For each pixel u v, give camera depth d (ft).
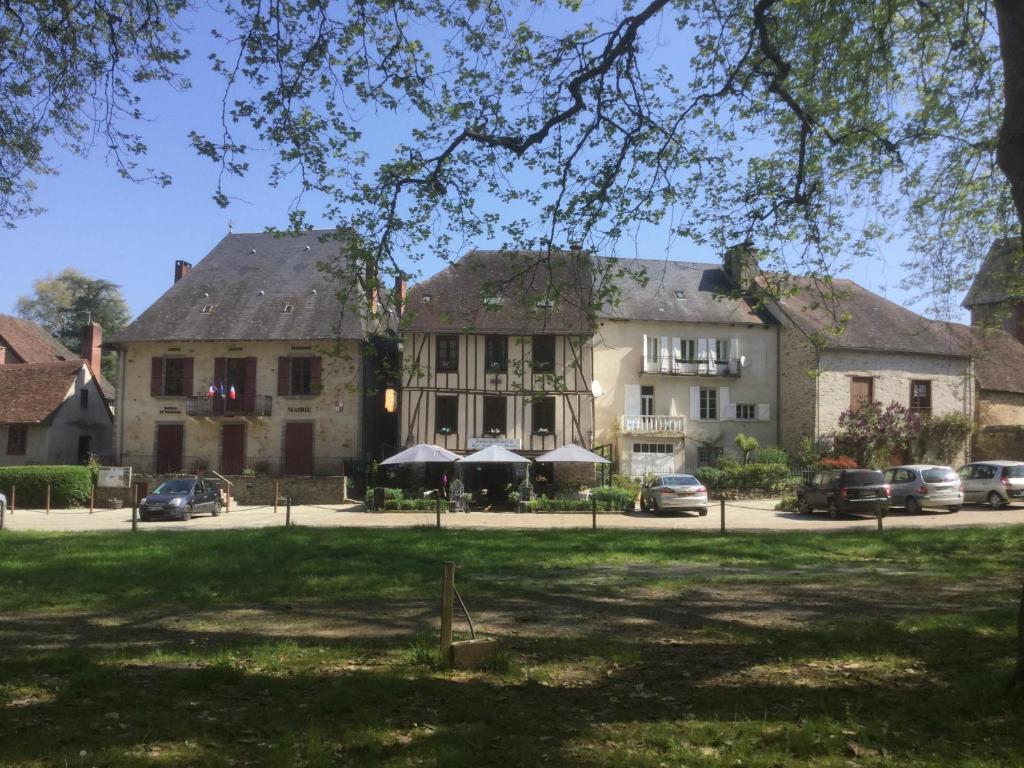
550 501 95.20
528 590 32.60
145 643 23.03
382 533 57.00
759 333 121.39
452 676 19.08
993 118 36.11
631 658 20.74
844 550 46.85
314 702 16.80
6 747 14.10
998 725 15.20
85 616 27.43
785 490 103.76
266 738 14.82
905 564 41.32
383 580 34.71
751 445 111.34
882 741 14.49
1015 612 25.91
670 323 118.01
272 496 105.50
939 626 24.26
